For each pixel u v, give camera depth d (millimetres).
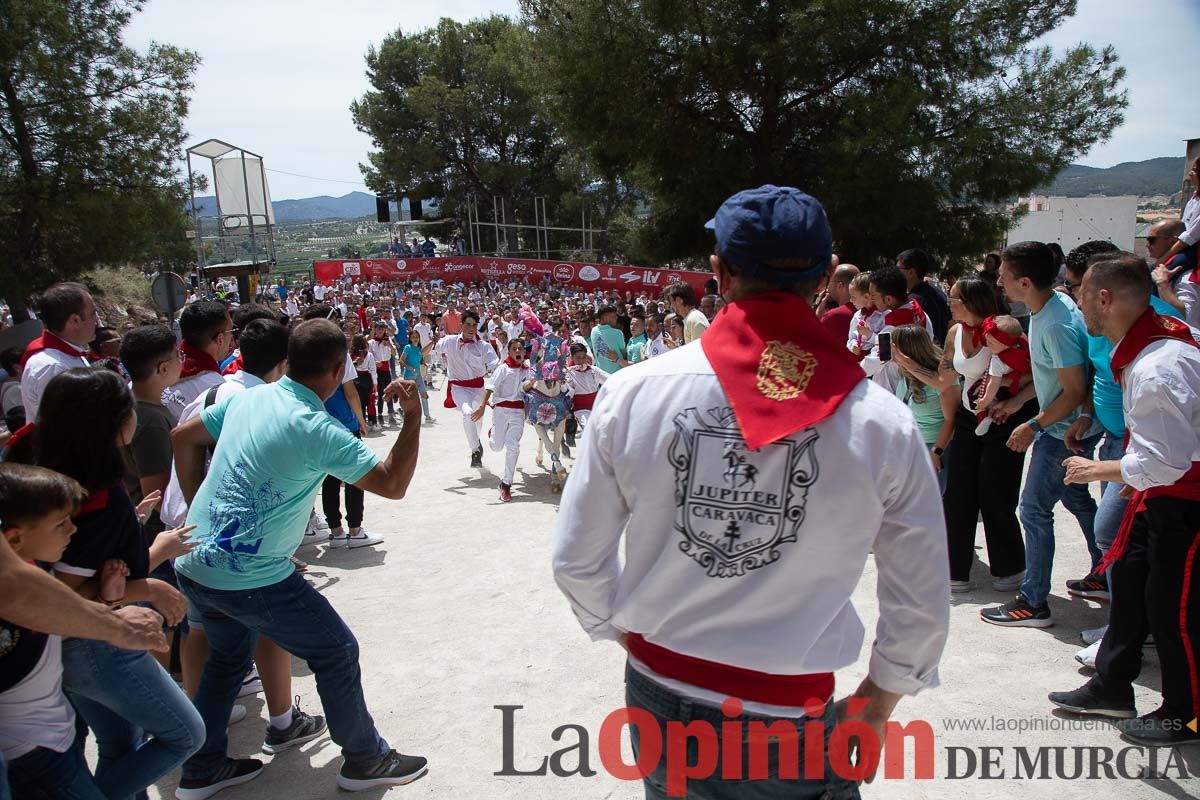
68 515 2365
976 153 21375
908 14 20719
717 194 22906
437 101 45594
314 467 3098
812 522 1610
